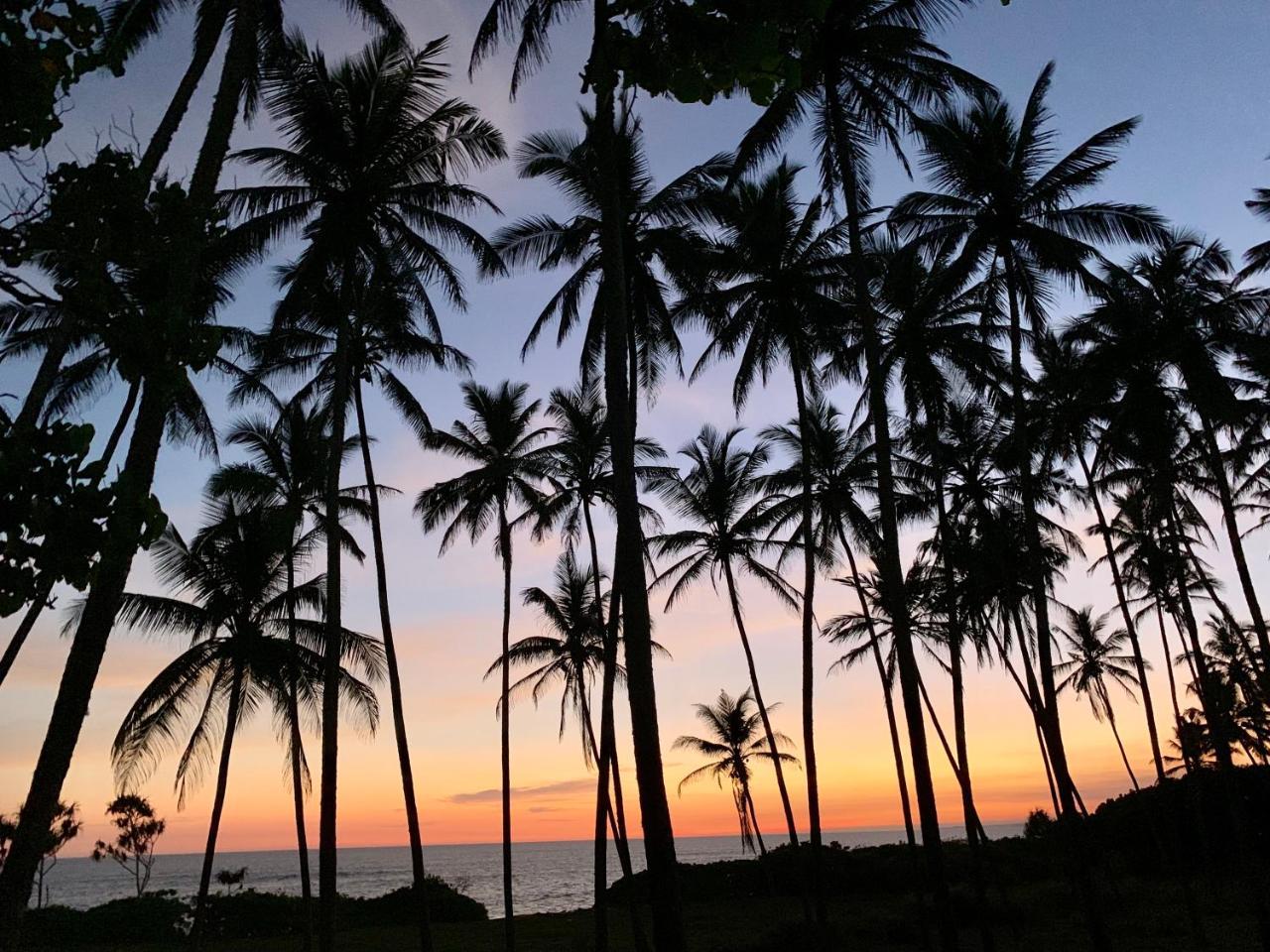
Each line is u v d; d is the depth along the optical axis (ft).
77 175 19.48
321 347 77.87
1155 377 74.28
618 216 37.50
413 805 67.77
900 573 57.52
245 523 76.48
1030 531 66.49
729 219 71.05
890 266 71.00
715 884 128.36
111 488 14.48
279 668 77.00
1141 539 94.73
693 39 10.09
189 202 20.81
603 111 37.96
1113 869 125.08
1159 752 89.30
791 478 89.04
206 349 19.63
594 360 72.28
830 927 78.38
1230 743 76.79
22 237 18.30
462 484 89.81
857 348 77.10
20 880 23.38
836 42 60.80
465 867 543.80
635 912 73.72
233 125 35.40
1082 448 92.17
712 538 92.79
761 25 9.53
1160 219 63.98
